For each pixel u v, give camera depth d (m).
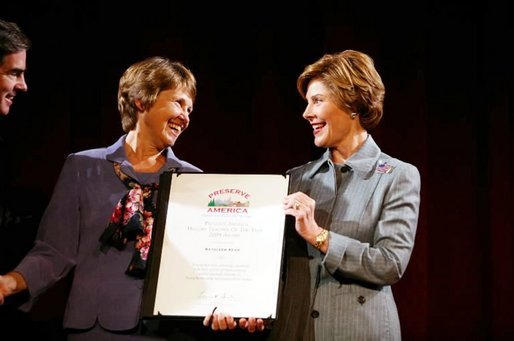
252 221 2.40
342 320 2.28
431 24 3.53
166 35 3.51
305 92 2.55
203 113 3.50
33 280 2.42
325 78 2.44
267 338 2.38
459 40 3.51
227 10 3.54
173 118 2.58
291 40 3.52
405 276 3.45
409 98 3.48
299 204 2.29
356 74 2.42
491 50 3.49
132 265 2.40
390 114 3.49
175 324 2.42
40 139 3.44
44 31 3.48
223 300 2.31
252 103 3.50
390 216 2.33
